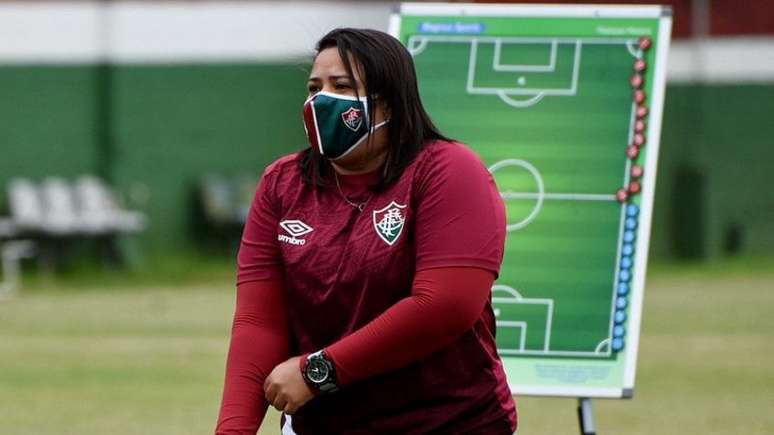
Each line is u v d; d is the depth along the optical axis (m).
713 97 54.94
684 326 35.78
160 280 49.34
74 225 49.94
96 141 52.47
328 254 9.43
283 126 54.50
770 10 55.12
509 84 16.30
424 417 9.53
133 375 27.78
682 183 54.62
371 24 55.66
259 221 9.95
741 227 55.00
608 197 15.93
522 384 15.68
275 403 9.44
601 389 15.57
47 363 29.48
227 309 39.94
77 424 22.53
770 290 44.28
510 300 15.85
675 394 25.75
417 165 9.37
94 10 52.62
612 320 15.70
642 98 16.05
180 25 53.59
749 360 29.98
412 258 9.34
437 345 9.23
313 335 9.70
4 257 49.28
